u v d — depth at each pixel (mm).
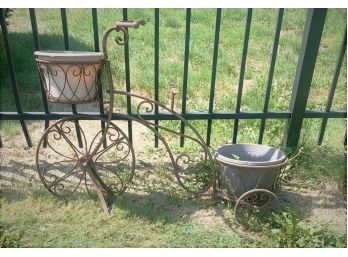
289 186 2590
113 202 2383
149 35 5594
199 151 2961
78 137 2732
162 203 2393
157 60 2449
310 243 2039
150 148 3012
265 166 2113
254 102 3627
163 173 2678
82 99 2088
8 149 2914
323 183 2619
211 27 6281
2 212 2248
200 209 2344
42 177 2352
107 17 6520
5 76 4062
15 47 4727
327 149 2947
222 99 3730
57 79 2016
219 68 4500
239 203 2174
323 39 5516
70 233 2123
